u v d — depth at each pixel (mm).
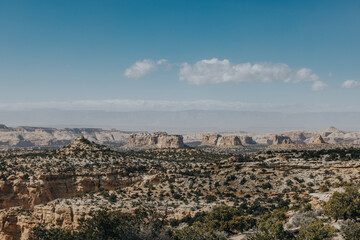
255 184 117188
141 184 126250
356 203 55875
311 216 62156
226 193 112688
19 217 105000
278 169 128000
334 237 50844
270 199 101188
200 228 65500
